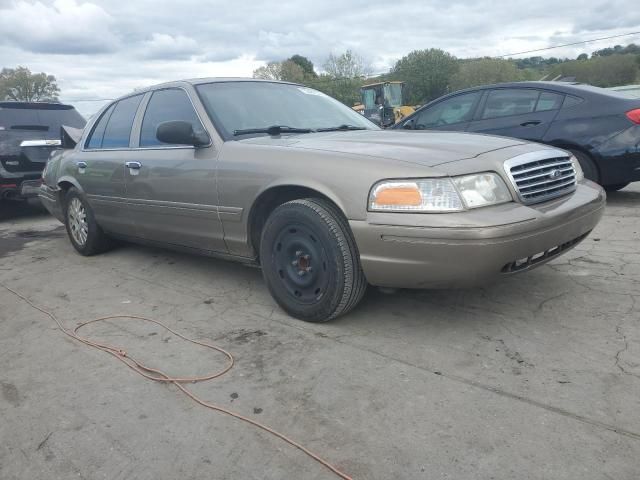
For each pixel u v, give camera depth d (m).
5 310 4.11
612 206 6.38
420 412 2.44
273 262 3.49
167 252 5.49
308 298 3.37
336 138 3.64
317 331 3.33
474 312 3.46
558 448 2.15
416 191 2.85
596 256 4.45
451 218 2.77
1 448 2.38
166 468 2.19
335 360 2.96
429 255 2.83
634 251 4.53
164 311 3.86
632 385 2.55
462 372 2.76
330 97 4.95
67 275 4.95
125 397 2.72
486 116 6.88
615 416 2.32
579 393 2.51
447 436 2.26
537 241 2.92
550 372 2.71
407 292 3.84
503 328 3.22
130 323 3.68
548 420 2.32
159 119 4.42
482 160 3.03
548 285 3.84
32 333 3.62
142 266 5.05
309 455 2.21
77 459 2.28
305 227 3.25
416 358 2.93
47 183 6.00
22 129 8.36
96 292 4.39
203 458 2.23
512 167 3.04
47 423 2.55
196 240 4.10
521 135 6.55
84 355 3.23
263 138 3.81
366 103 30.00
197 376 2.89
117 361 3.12
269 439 2.32
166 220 4.29
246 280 4.40
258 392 2.69
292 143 3.55
